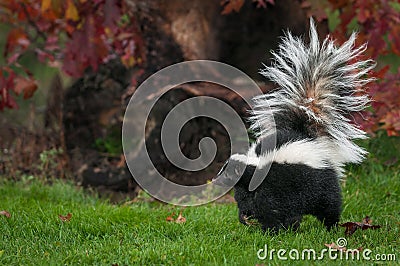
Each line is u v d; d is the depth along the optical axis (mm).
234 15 16391
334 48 11625
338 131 11016
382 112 13586
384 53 14250
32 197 14656
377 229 11383
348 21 13977
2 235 11406
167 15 16047
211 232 11539
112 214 12289
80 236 11328
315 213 11133
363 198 13430
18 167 16812
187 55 16016
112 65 17359
